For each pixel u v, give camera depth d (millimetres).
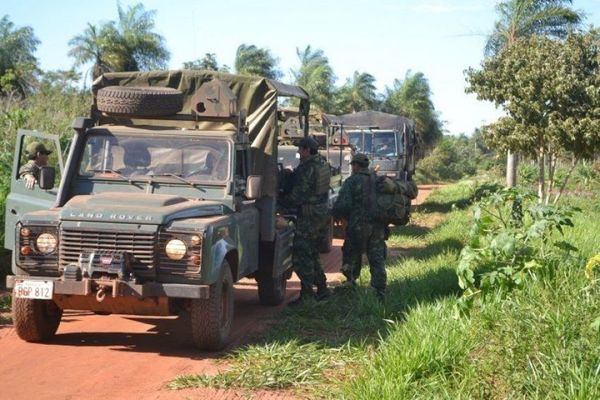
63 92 18969
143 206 7383
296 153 14945
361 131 22516
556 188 27750
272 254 9766
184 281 7148
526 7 24328
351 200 9797
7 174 12055
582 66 16594
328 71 63375
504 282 7734
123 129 8578
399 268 12328
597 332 6297
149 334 8367
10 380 6637
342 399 5887
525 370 5961
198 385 6488
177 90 8953
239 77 9430
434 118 72188
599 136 16141
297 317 9016
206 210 7805
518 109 16812
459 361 6379
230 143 8453
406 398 5688
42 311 7656
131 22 47812
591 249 10992
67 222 7152
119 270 7008
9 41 53281
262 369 6785
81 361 7254
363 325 8492
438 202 27734
